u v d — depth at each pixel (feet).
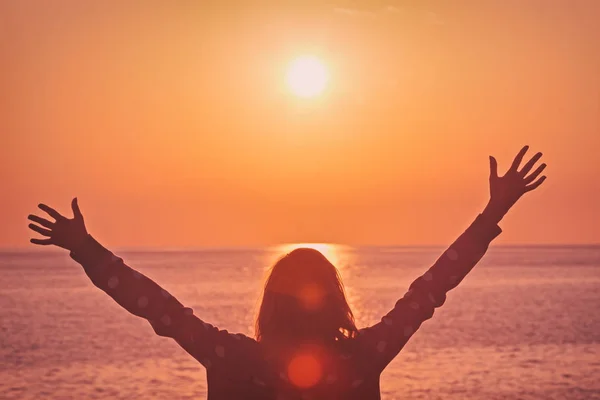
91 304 241.35
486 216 10.55
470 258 10.31
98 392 91.91
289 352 9.49
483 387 91.97
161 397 87.71
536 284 333.83
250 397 9.50
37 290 315.78
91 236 9.72
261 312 9.61
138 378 101.14
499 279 379.76
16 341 145.28
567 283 340.80
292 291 9.52
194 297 260.21
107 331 162.71
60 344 140.05
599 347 128.57
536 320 178.50
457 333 152.35
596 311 202.08
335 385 9.52
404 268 540.52
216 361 9.48
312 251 9.75
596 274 429.79
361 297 253.24
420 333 152.56
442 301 10.22
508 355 119.75
